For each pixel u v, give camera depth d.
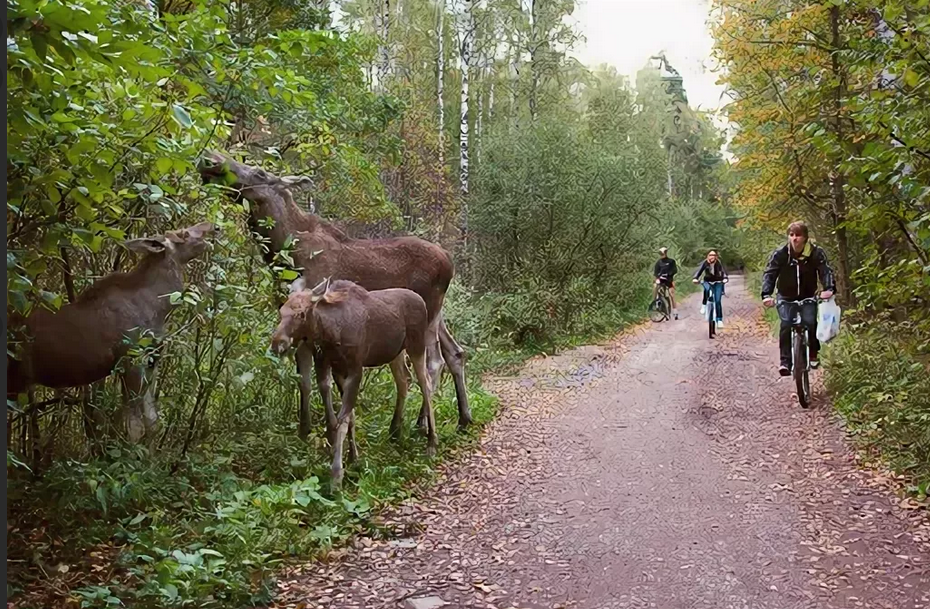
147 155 4.32
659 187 20.17
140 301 5.12
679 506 5.60
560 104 31.61
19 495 4.66
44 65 3.02
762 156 13.78
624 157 17.89
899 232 6.11
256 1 11.81
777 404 8.61
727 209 47.56
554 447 7.28
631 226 18.16
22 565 4.20
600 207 17.03
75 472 4.75
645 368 11.36
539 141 16.88
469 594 4.23
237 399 6.48
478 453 7.10
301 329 5.66
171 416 5.88
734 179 25.17
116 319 5.00
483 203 16.50
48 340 4.75
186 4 7.57
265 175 6.44
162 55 3.87
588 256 17.55
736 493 5.83
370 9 26.27
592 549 4.86
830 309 8.23
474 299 14.67
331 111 10.20
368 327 6.11
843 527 5.06
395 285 7.20
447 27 29.22
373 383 8.35
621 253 18.31
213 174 6.12
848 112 8.52
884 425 6.66
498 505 5.71
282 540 4.70
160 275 5.23
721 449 7.03
